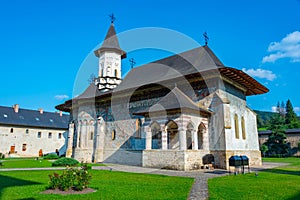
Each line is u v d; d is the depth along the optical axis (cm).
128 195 719
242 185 902
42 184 928
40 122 4834
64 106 2894
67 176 809
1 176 1186
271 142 4344
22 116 4694
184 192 761
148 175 1188
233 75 1753
